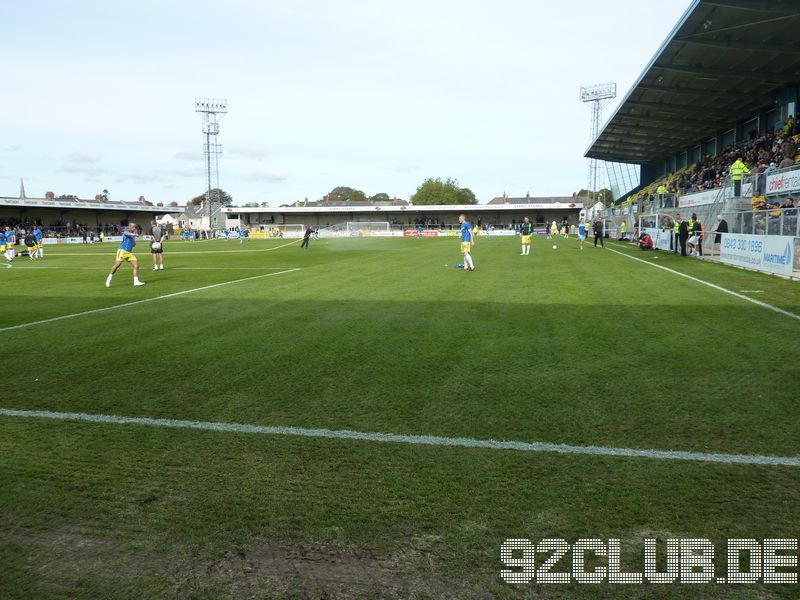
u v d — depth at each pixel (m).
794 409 4.49
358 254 27.61
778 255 14.58
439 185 106.44
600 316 8.96
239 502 3.18
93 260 25.88
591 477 3.40
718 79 27.42
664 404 4.67
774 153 24.48
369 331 8.01
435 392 5.12
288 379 5.62
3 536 2.88
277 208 79.12
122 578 2.54
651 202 37.16
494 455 3.73
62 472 3.59
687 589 2.44
